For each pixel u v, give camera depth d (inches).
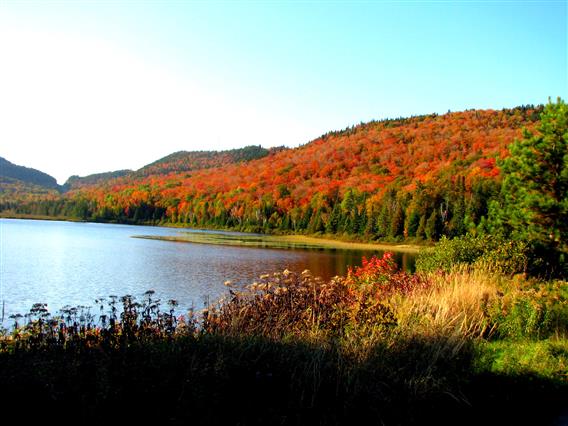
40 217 5890.8
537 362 224.1
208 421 145.2
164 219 5590.6
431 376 182.9
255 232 4266.7
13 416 143.1
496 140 4667.8
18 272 1080.8
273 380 171.9
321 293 293.4
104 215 5713.6
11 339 211.6
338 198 4379.9
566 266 514.0
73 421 143.3
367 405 168.1
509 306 311.1
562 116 538.0
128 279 1000.2
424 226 2920.8
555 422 172.4
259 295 299.1
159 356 171.3
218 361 164.2
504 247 496.4
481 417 171.9
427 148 5064.0
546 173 528.7
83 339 192.2
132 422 143.5
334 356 196.9
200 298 749.3
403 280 402.3
